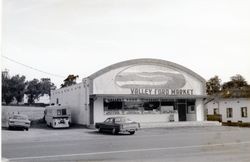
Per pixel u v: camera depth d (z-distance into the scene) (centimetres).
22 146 1712
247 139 2066
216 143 1825
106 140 2072
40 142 1948
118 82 3428
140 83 3534
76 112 3703
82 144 1819
